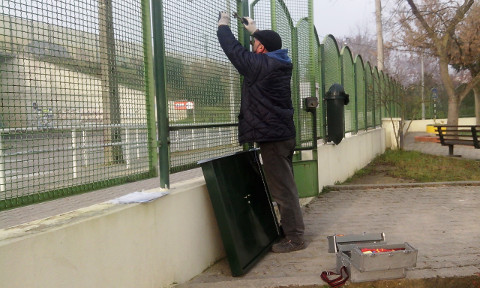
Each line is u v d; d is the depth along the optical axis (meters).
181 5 3.67
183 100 3.67
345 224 5.29
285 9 5.99
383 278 3.27
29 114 2.33
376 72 14.11
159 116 3.36
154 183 5.53
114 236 2.67
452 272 3.41
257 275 3.59
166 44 3.45
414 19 18.38
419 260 3.79
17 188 2.29
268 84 3.86
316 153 6.54
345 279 3.26
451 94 19.14
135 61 3.13
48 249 2.20
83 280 2.42
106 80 2.83
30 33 2.33
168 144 3.43
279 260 3.96
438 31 18.30
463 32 19.06
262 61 3.81
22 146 2.30
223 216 3.54
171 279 3.25
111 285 2.63
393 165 11.42
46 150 2.43
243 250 3.67
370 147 12.41
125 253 2.76
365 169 10.70
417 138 20.55
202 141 3.96
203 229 3.74
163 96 3.37
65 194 2.53
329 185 7.76
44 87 2.41
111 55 2.88
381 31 23.22
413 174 9.43
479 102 26.00
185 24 3.73
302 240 4.26
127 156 3.03
